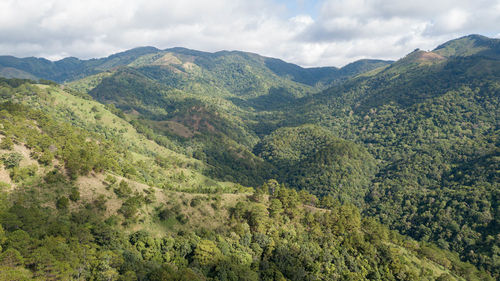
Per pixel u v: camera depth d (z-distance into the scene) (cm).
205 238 8669
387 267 9825
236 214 10181
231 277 7088
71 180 8869
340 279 8975
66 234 6275
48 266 4962
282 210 10962
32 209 6644
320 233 10575
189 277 6303
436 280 10306
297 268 8719
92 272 5653
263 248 9269
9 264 4628
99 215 8144
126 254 6762
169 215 9344
